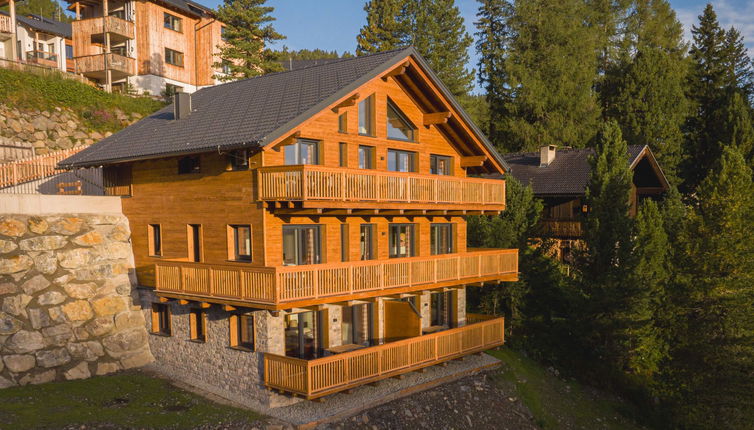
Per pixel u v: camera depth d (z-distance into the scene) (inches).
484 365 952.3
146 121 1023.0
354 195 710.5
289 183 665.6
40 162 1104.2
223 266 702.5
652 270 1139.3
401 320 849.5
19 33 1825.8
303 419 668.1
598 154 1130.7
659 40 2536.9
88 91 1419.8
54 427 608.1
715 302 1057.5
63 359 797.9
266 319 709.9
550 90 2155.5
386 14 2271.2
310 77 878.4
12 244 796.0
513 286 1179.3
